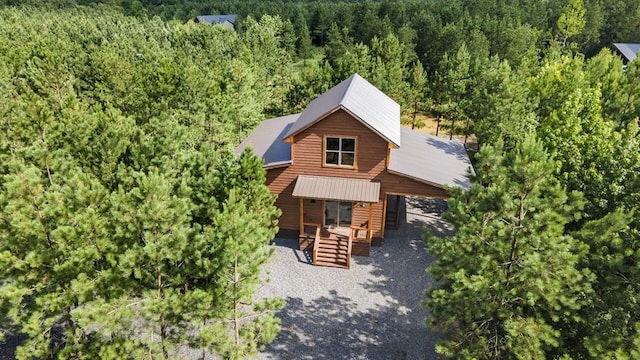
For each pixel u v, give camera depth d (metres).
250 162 20.14
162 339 14.65
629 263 13.46
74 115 26.12
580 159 22.19
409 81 54.28
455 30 70.81
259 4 138.88
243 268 14.35
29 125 24.08
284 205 27.31
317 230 25.95
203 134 32.25
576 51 71.44
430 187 25.55
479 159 15.95
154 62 48.81
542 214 12.87
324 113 24.22
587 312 13.36
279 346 19.33
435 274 14.80
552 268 12.64
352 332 20.25
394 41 55.09
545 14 92.94
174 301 13.52
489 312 13.81
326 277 24.16
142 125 34.59
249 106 36.59
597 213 17.73
